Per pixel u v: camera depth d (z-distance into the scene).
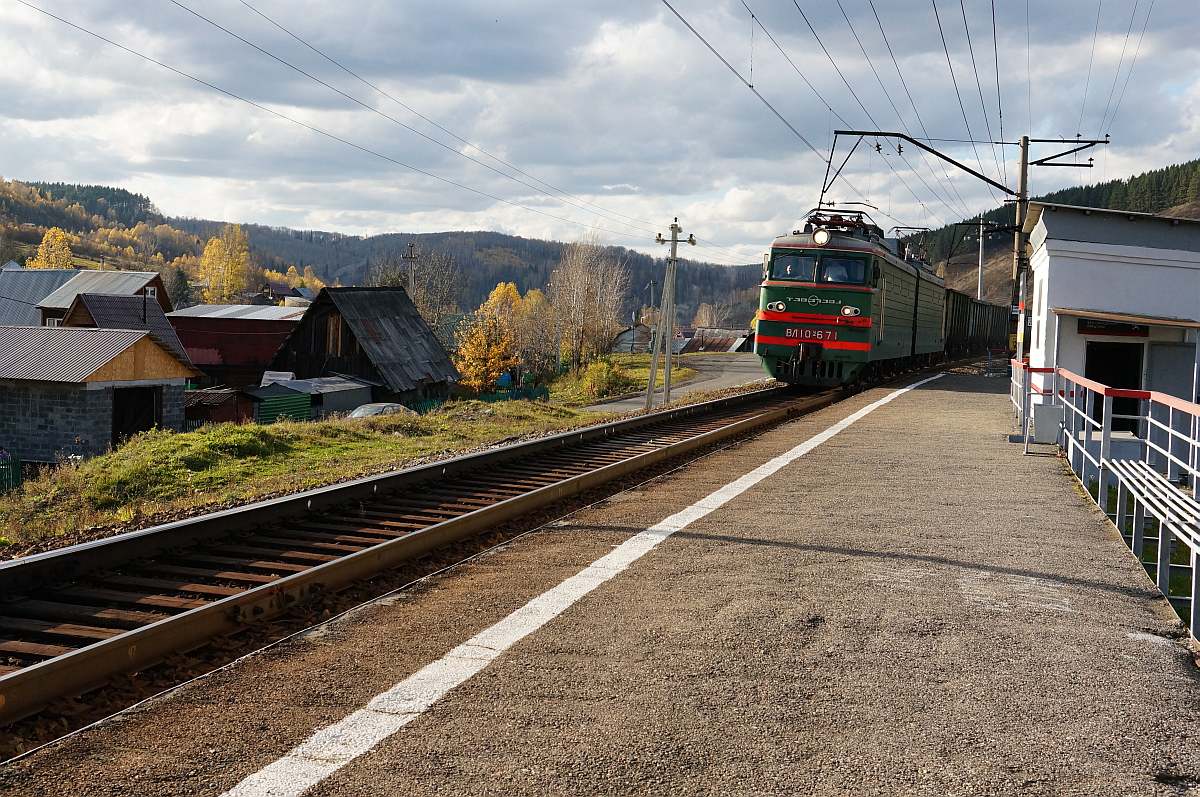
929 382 29.12
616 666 5.12
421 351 52.59
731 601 6.35
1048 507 9.80
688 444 15.05
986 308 55.72
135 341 32.91
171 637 5.55
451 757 4.03
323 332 48.62
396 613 6.21
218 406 39.38
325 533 8.70
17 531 14.91
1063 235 17.95
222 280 157.38
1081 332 17.83
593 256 86.50
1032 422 14.37
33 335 33.44
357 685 4.88
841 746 4.17
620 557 7.62
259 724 4.38
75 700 4.84
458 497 10.81
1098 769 4.01
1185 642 5.77
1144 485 8.59
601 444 15.93
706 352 99.06
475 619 6.02
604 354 84.56
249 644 5.82
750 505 9.84
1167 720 4.55
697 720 4.42
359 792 3.72
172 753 4.07
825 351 24.28
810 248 24.50
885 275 25.81
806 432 16.55
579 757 4.03
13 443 31.75
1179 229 17.69
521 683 4.88
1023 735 4.33
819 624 5.87
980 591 6.68
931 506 9.76
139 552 7.36
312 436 23.12
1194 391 15.28
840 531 8.52
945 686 4.90
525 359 80.25
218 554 7.85
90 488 18.80
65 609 6.15
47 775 3.86
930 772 3.94
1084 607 6.39
